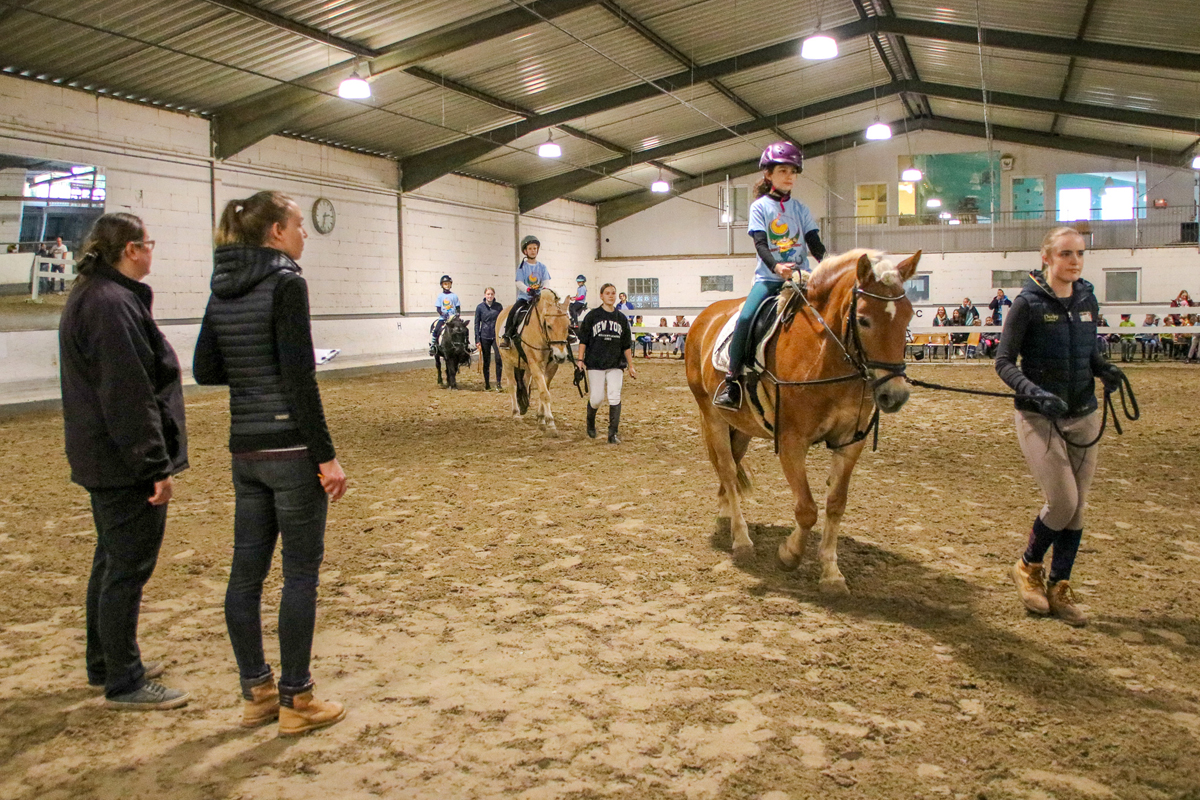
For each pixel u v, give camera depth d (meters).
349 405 13.54
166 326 15.93
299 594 2.96
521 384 11.59
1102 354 3.96
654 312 32.09
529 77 18.42
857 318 3.97
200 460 8.53
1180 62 16.33
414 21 14.54
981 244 29.42
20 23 11.95
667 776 2.68
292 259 3.07
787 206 4.89
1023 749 2.83
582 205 31.67
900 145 30.02
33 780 2.70
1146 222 27.95
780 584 4.61
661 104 22.30
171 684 3.41
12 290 13.43
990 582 4.57
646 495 6.83
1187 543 5.27
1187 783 2.62
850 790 2.59
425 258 23.28
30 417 12.16
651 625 4.02
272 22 13.25
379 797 2.57
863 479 7.38
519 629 3.98
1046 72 20.48
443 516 6.19
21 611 4.27
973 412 12.27
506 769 2.72
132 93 15.05
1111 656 3.59
